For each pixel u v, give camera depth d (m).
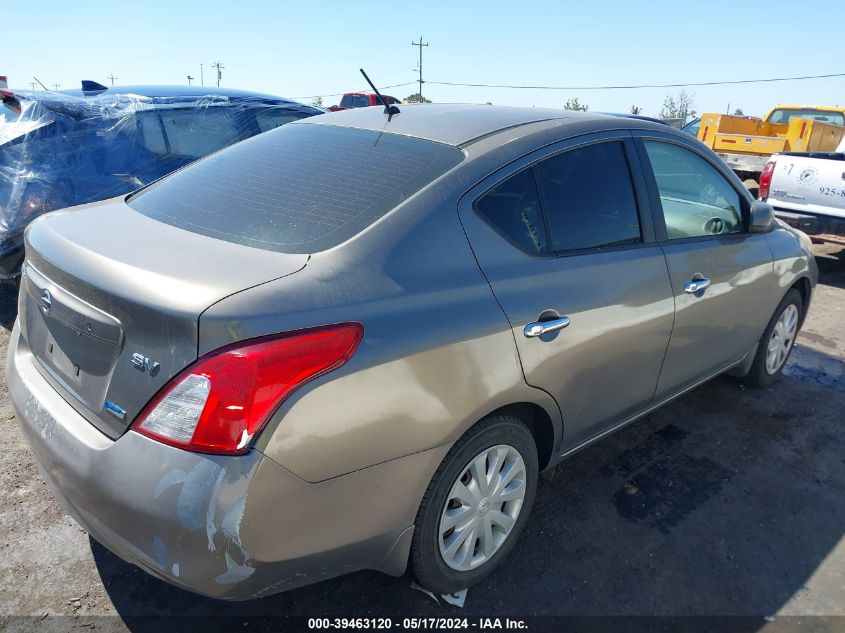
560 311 2.35
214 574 1.68
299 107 6.70
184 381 1.66
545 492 3.06
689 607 2.40
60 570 2.44
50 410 2.02
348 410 1.78
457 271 2.12
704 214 3.26
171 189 2.58
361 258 1.94
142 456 1.70
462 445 2.15
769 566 2.63
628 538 2.76
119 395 1.80
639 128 2.98
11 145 4.71
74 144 4.96
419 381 1.93
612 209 2.73
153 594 2.35
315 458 1.74
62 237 2.16
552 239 2.46
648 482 3.17
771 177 7.56
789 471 3.33
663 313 2.84
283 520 1.72
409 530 2.07
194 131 5.76
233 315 1.65
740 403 4.03
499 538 2.46
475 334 2.07
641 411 3.06
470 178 2.26
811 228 7.14
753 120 13.33
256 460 1.65
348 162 2.41
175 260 1.89
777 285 3.77
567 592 2.45
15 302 5.43
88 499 1.80
